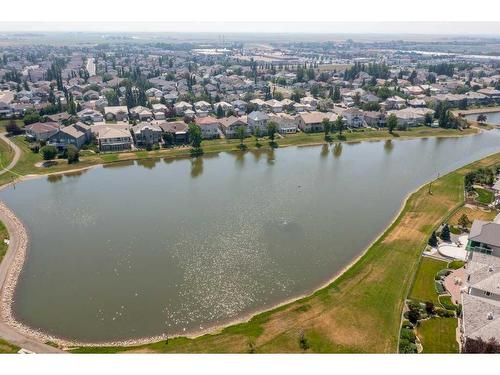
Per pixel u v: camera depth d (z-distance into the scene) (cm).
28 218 7438
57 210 7800
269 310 5072
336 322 4703
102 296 5328
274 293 5441
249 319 4919
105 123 13300
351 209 7994
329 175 9950
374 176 9925
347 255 6350
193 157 11200
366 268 5812
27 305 5122
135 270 5909
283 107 16400
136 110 14600
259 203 8225
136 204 8138
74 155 10244
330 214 7756
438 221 7169
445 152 12038
